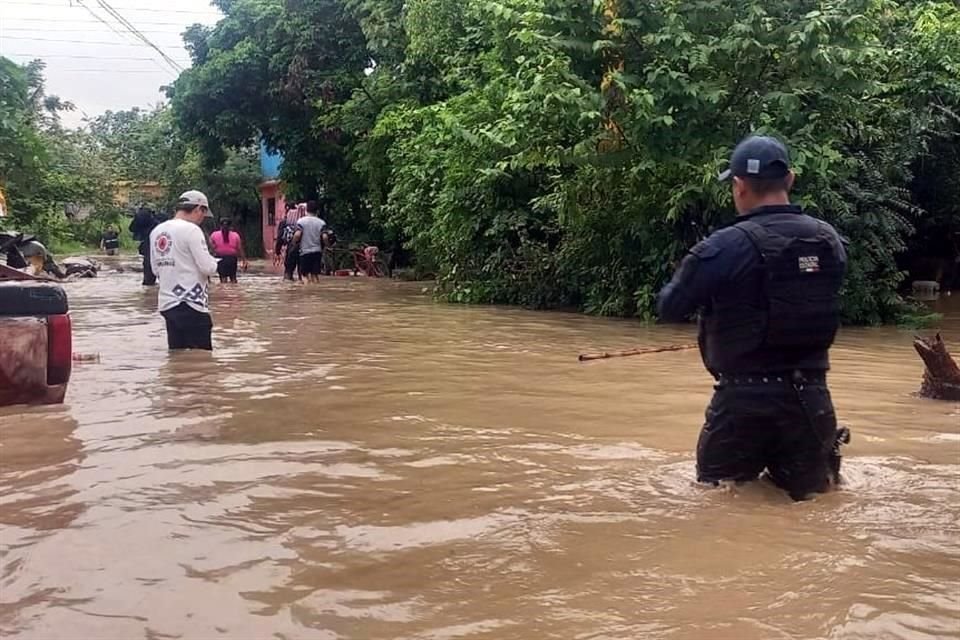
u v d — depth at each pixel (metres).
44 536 3.62
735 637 2.75
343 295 17.02
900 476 4.56
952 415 6.07
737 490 4.26
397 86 22.25
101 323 11.62
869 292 11.81
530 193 14.93
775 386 4.12
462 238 15.25
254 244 40.44
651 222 12.14
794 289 4.07
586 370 7.89
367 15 23.89
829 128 11.30
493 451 5.03
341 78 25.00
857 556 3.42
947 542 3.58
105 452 4.98
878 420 5.91
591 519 3.86
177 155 38.97
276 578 3.22
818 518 3.88
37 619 2.88
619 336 10.46
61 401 6.36
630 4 10.82
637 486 4.36
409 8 19.41
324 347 9.42
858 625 2.82
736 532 3.69
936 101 13.48
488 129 13.82
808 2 10.84
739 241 4.10
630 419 5.89
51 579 3.20
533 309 14.13
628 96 10.45
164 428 5.57
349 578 3.22
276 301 15.54
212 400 6.48
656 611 2.94
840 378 7.57
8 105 22.97
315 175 27.47
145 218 19.08
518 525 3.79
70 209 41.72
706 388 6.99
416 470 4.64
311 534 3.67
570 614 2.93
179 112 27.86
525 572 3.28
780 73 11.01
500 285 14.94
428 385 7.13
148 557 3.41
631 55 11.01
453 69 17.36
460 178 14.95
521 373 7.72
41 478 4.45
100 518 3.85
